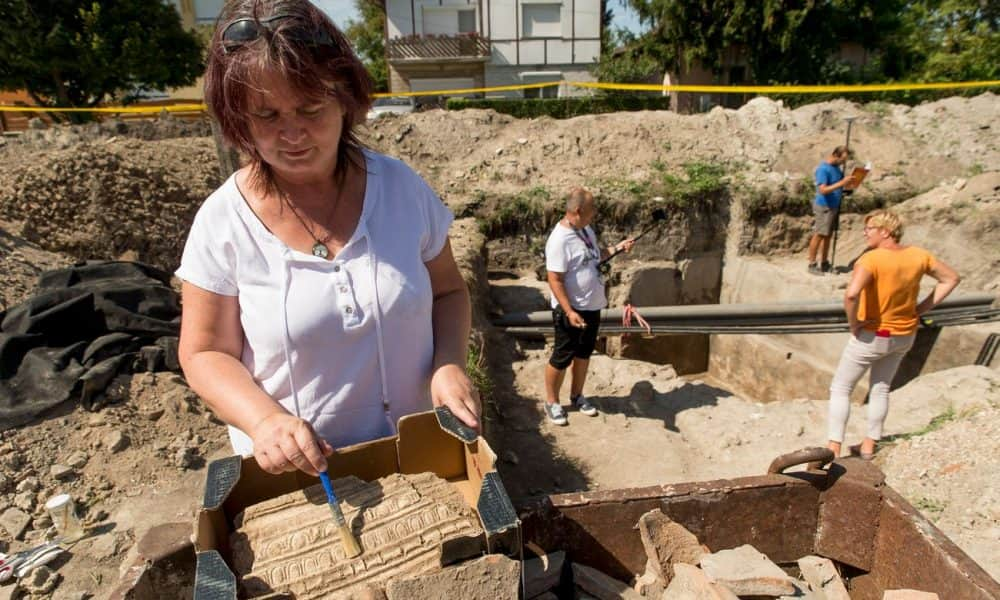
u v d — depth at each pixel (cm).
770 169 1025
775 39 1745
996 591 147
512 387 568
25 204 601
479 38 2441
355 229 134
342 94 119
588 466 458
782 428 499
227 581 101
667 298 948
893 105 1127
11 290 484
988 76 1614
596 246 466
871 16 1773
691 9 1786
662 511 183
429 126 1089
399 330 138
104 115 1838
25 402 366
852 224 948
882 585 181
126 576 149
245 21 108
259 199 131
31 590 275
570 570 172
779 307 706
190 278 134
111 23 1844
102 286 484
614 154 1037
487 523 112
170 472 352
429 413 137
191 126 1016
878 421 431
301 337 132
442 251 157
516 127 1099
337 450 133
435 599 106
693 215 950
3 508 313
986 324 655
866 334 411
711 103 1992
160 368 420
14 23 1720
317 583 109
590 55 2522
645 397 555
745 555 165
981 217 774
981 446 405
